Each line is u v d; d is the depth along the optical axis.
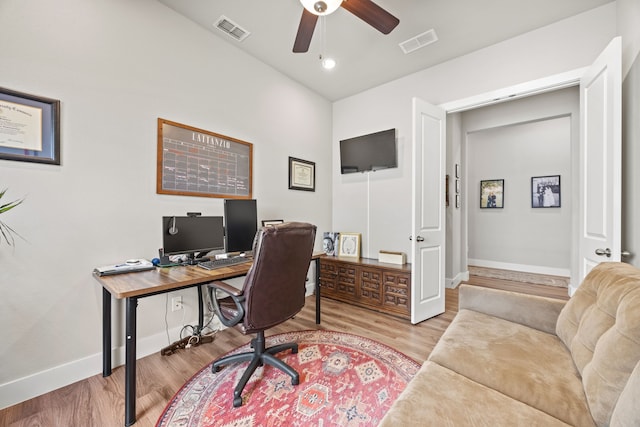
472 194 5.42
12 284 1.50
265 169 2.95
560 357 1.17
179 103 2.21
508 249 5.04
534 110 3.56
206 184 2.39
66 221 1.67
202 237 2.14
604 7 2.08
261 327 1.61
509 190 5.02
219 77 2.50
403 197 3.23
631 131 1.77
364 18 1.78
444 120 2.88
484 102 2.66
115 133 1.87
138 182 1.98
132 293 1.32
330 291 3.34
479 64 2.66
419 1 2.04
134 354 1.37
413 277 2.58
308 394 1.56
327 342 2.19
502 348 1.24
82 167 1.73
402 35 2.44
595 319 1.06
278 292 1.64
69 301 1.68
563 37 2.24
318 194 3.67
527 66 2.40
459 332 1.40
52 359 1.61
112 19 1.86
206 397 1.54
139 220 1.98
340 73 3.14
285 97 3.19
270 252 1.52
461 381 1.02
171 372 1.79
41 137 1.58
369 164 3.37
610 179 1.69
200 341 2.18
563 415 0.86
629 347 0.80
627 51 1.84
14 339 1.50
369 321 2.63
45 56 1.60
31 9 1.55
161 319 2.10
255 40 2.54
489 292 1.65
